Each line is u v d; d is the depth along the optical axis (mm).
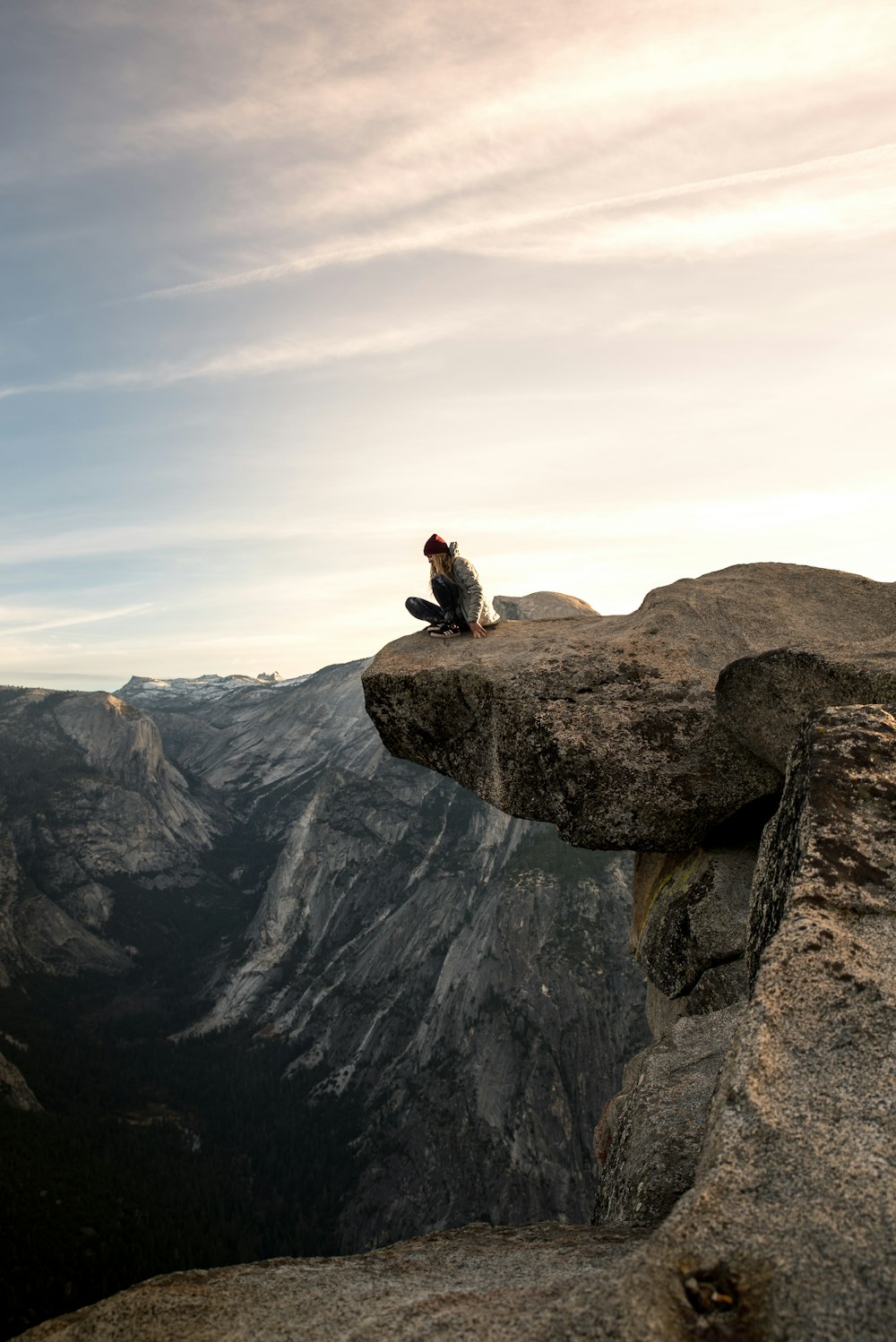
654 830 9000
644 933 10492
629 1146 5652
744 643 9766
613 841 9156
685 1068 6309
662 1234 2596
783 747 7570
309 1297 3107
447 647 11344
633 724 9148
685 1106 5680
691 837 9070
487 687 9953
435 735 10680
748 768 8773
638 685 9445
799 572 11172
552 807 9445
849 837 4133
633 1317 2316
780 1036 3227
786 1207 2580
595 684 9547
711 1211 2611
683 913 9297
